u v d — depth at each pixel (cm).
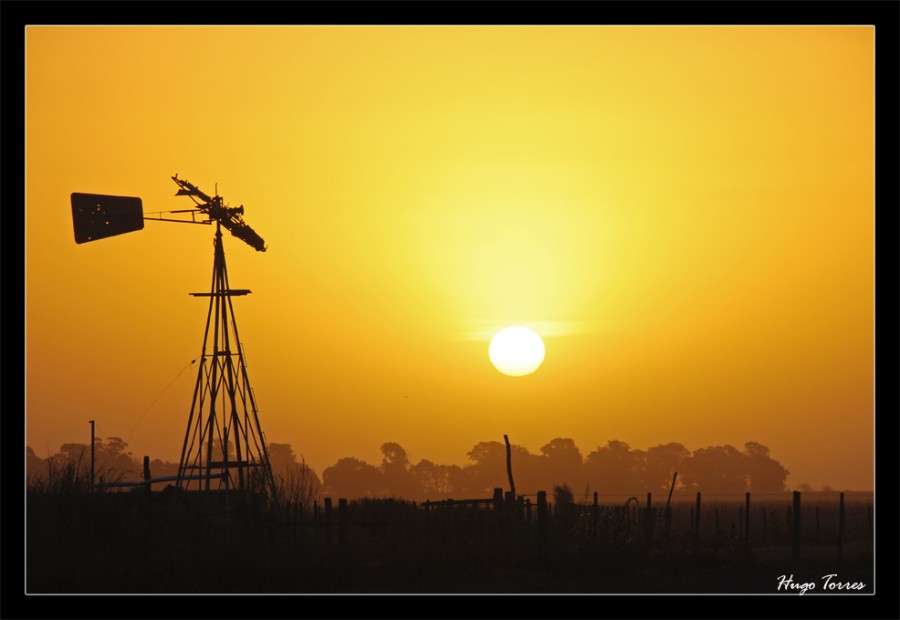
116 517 10850
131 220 12350
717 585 9806
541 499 11056
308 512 13550
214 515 11262
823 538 15125
